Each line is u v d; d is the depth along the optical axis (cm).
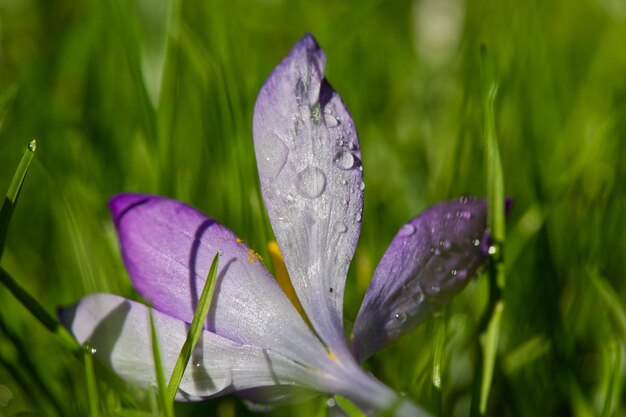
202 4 41
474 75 33
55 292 30
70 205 28
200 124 33
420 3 41
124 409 25
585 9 46
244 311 24
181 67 35
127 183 32
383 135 35
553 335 28
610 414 26
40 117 34
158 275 24
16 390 27
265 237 29
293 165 24
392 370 28
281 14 45
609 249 30
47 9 46
